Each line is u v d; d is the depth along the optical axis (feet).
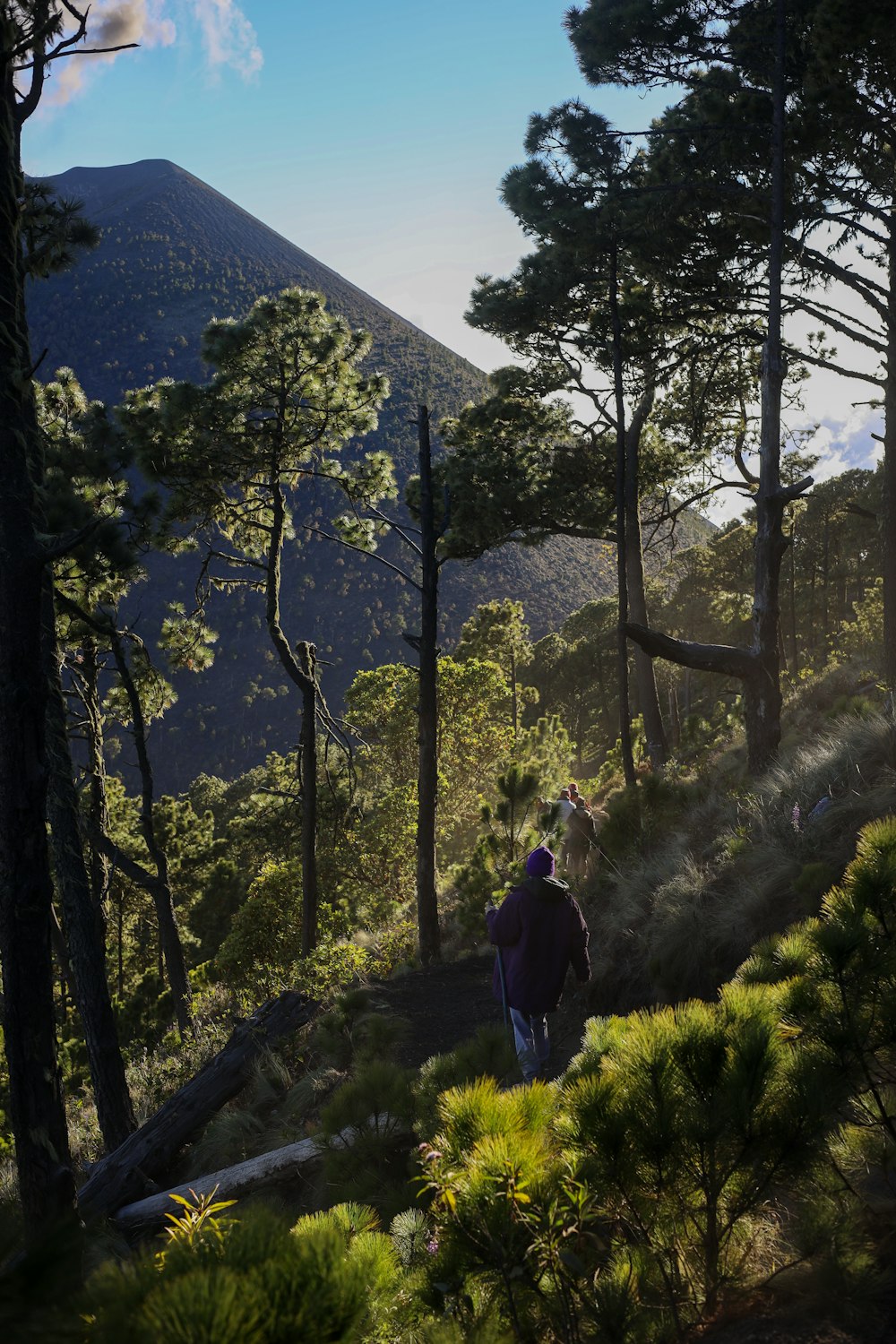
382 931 55.31
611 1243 7.61
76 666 51.34
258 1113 25.59
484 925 37.96
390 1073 14.82
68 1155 13.94
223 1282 3.32
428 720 45.03
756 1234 7.88
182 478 57.82
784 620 162.09
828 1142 8.21
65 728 28.73
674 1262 7.49
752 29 47.47
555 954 18.97
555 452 77.46
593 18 47.65
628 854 31.89
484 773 104.63
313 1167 20.02
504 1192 6.79
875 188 50.75
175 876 122.01
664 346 66.64
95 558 41.01
